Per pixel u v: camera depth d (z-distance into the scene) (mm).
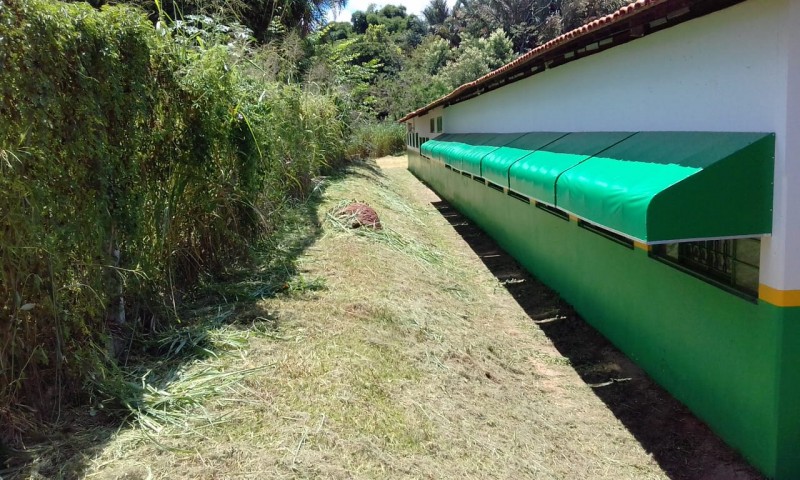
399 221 13430
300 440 3818
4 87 3539
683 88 5629
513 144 10344
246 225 7754
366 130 28547
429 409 4758
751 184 4398
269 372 4684
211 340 5176
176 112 5832
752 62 4590
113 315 5004
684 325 5797
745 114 4707
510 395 5805
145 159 5414
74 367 4078
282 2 20578
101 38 4449
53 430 3713
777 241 4363
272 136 9125
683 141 5293
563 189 6336
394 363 5398
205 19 7922
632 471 4918
